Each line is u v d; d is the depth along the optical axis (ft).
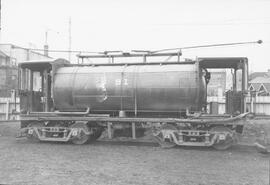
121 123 50.60
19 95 54.90
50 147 47.93
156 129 48.52
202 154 41.98
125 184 27.09
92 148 46.98
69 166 34.14
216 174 30.73
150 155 41.06
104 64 52.95
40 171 31.83
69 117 51.39
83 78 51.65
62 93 52.11
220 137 45.19
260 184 27.30
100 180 28.37
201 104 48.60
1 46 178.19
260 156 40.73
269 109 90.07
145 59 51.65
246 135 61.52
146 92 48.62
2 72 150.41
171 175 30.25
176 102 47.96
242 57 46.09
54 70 53.01
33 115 53.01
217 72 68.39
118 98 49.93
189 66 48.32
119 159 38.22
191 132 46.37
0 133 66.23
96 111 52.37
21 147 47.78
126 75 49.90
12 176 29.89
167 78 48.06
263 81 245.04
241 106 46.65
